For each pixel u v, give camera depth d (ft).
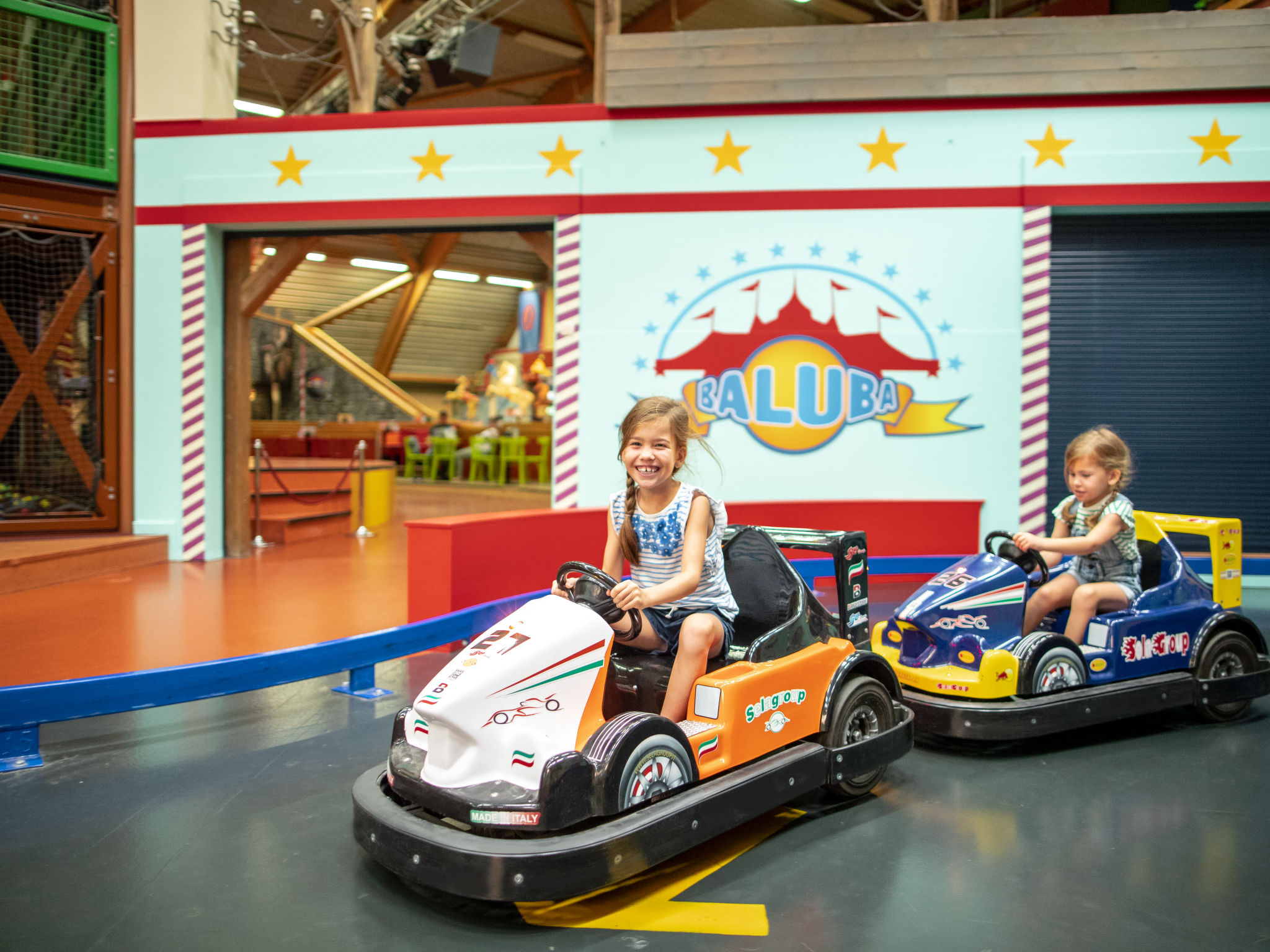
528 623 7.68
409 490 54.08
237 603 18.83
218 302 24.58
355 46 24.73
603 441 22.39
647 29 46.52
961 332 21.97
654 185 22.08
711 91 21.71
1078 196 21.53
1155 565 12.80
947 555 21.81
